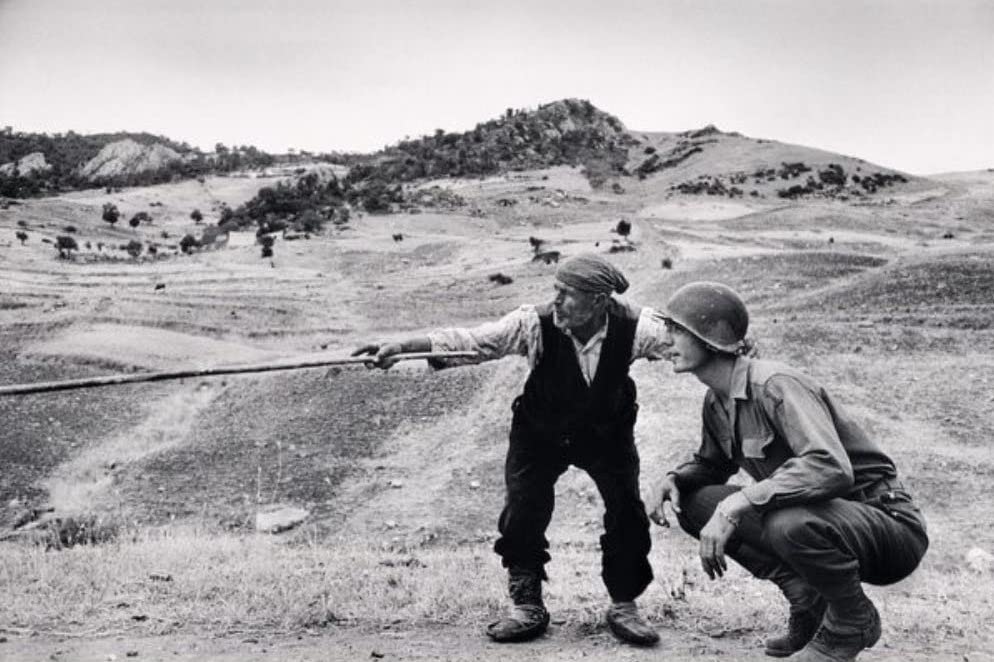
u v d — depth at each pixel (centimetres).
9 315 7706
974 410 3922
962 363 4656
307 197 18500
